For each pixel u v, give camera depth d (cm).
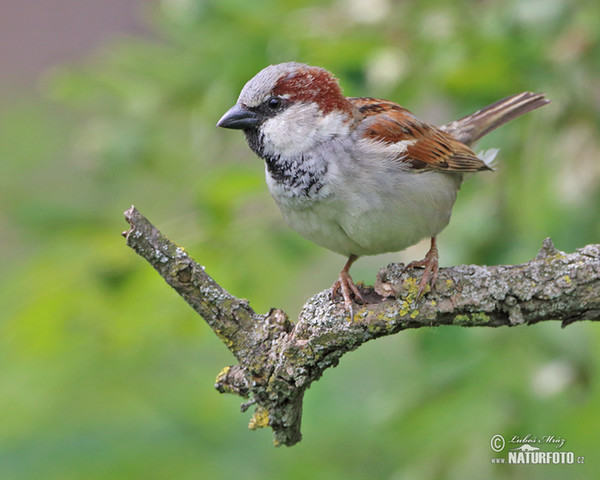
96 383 995
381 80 900
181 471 873
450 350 857
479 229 912
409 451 955
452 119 959
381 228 782
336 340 632
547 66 903
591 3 891
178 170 1009
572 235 883
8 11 2003
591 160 900
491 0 917
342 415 984
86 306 943
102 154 982
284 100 785
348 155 770
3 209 1038
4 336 945
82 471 862
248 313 648
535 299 616
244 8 912
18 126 1284
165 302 962
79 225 973
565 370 829
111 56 991
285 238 973
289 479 892
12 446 892
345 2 933
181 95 976
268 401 647
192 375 1030
